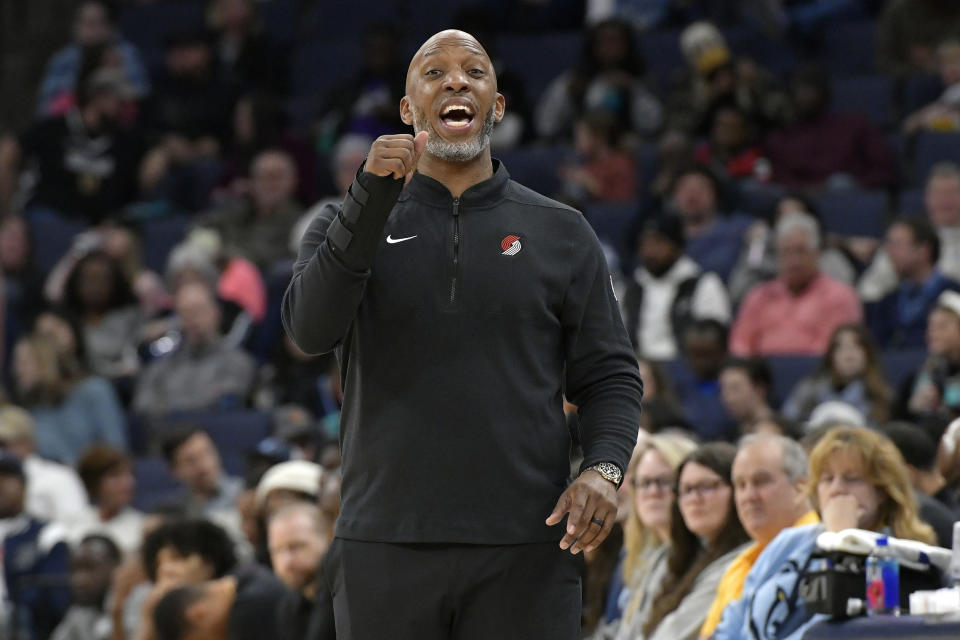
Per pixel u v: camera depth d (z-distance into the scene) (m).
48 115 45.97
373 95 42.06
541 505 10.77
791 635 15.38
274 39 48.69
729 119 37.25
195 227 38.78
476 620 10.71
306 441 27.28
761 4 42.41
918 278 29.84
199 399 33.12
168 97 45.28
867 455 15.67
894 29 40.88
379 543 10.73
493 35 44.12
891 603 11.81
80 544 25.86
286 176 39.12
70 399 32.88
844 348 25.75
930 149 36.75
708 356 28.47
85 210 43.16
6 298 38.12
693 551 17.98
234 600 20.14
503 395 10.79
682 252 32.34
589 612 19.66
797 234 30.14
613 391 11.19
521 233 11.12
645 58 42.62
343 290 10.55
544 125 41.28
